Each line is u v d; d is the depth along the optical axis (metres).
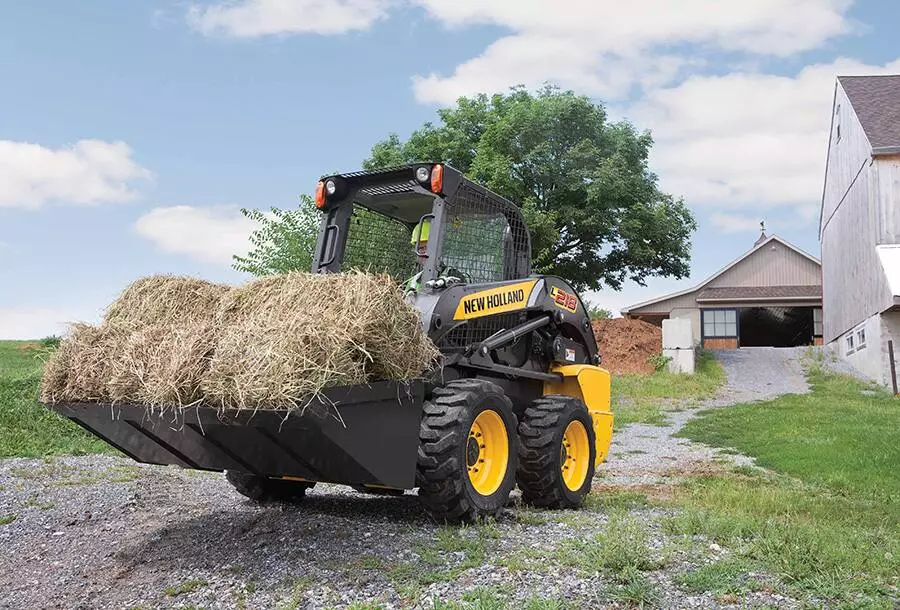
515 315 6.61
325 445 4.53
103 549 5.34
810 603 3.76
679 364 22.72
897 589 3.99
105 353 4.90
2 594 4.56
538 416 6.44
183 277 5.46
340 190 6.29
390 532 5.23
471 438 5.53
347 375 4.41
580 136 24.56
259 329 4.41
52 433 10.51
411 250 6.38
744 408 16.67
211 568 4.69
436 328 5.50
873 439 11.12
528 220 22.39
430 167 5.80
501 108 25.22
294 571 4.52
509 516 5.86
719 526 5.14
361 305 4.56
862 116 22.50
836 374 22.59
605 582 4.09
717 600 3.82
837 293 26.69
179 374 4.38
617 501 6.88
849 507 6.88
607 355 23.14
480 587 4.03
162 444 5.09
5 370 14.35
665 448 11.73
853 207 23.59
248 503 6.76
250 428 4.49
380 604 3.94
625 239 24.97
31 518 6.28
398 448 4.97
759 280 35.72
